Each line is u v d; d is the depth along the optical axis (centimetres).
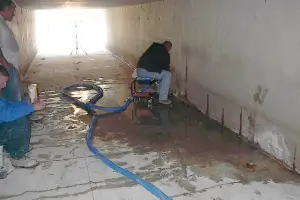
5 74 252
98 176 267
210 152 316
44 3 646
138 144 338
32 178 263
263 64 303
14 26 640
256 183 256
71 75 729
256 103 320
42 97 532
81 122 409
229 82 368
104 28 1334
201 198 235
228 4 354
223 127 388
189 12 460
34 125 394
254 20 309
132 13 811
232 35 352
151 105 484
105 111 455
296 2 253
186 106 480
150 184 248
